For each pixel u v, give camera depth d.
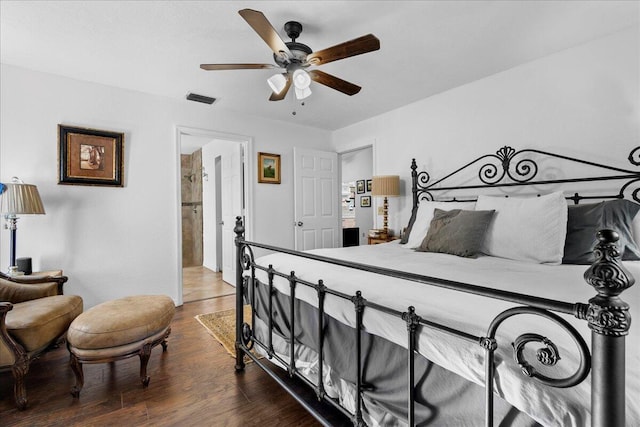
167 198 3.22
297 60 1.97
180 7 1.79
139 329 1.76
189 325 2.74
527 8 1.81
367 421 1.20
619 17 1.90
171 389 1.75
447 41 2.17
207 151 5.45
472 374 0.80
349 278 1.35
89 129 2.79
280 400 1.65
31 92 2.57
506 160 2.61
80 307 2.15
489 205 2.20
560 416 0.65
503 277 1.36
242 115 3.74
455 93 3.00
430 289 1.13
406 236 2.82
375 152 3.88
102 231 2.88
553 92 2.35
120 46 2.21
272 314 1.77
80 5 1.76
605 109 2.10
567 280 1.29
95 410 1.56
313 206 4.29
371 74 2.69
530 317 0.84
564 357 0.68
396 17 1.89
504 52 2.32
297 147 4.19
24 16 1.86
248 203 3.81
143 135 3.08
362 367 1.18
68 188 2.73
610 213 1.76
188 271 5.30
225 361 2.09
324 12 1.84
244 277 2.03
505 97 2.63
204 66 2.00
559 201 1.85
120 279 2.97
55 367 2.01
